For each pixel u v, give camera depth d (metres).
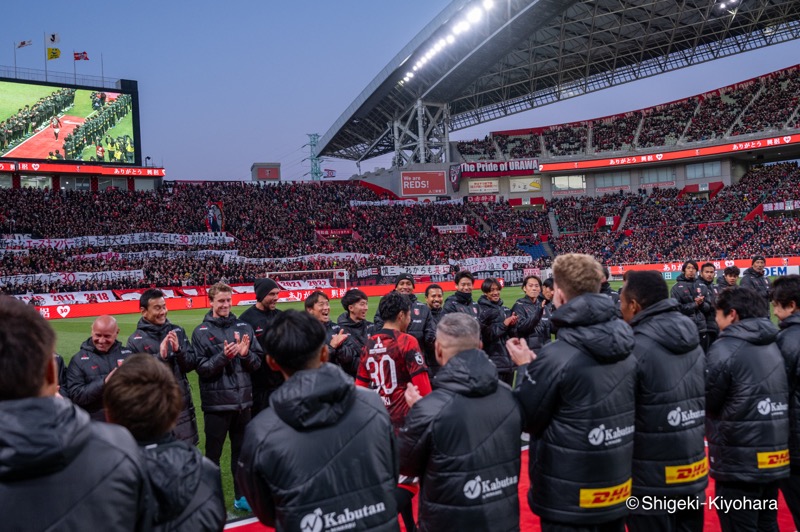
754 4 45.81
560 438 2.94
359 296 6.14
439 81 52.75
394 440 2.54
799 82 51.50
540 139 62.66
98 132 44.06
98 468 1.70
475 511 2.66
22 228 38.91
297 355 2.43
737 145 50.84
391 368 4.62
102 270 35.50
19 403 1.62
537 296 8.04
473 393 2.68
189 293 36.06
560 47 49.84
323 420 2.26
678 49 53.47
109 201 44.72
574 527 2.92
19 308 1.75
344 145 72.62
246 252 43.38
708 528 4.31
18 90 40.62
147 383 2.08
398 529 2.48
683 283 9.54
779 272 37.78
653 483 3.22
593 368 2.90
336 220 51.84
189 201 48.84
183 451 2.09
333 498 2.27
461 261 46.78
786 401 3.61
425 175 58.81
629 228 52.09
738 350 3.57
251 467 2.31
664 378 3.21
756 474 3.51
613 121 61.81
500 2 40.50
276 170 62.69
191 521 2.06
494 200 59.56
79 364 5.01
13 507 1.57
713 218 49.16
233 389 5.30
